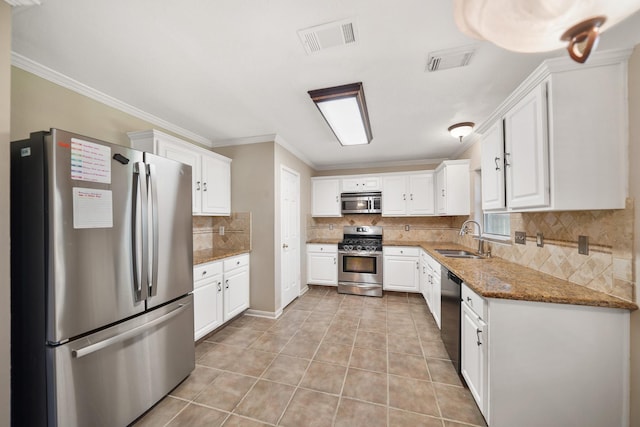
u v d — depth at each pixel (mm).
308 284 4391
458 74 1774
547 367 1331
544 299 1315
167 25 1309
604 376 1267
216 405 1653
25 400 1225
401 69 1715
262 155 3117
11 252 1246
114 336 1397
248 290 3121
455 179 3428
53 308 1178
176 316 1821
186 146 2475
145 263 1541
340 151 3795
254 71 1733
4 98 1111
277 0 1161
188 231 1937
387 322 2955
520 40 689
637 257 1188
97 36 1388
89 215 1299
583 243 1479
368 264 4023
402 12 1236
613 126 1241
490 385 1388
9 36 1131
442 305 2377
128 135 2195
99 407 1339
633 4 564
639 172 1171
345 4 1188
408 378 1921
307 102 2195
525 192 1494
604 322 1264
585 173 1267
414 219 4441
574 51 649
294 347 2381
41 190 1189
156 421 1527
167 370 1736
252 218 3152
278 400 1693
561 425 1319
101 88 1947
